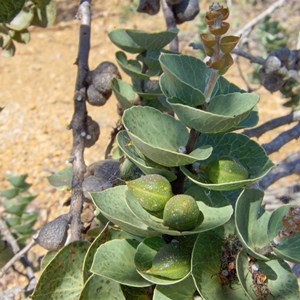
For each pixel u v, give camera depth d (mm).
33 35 1375
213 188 226
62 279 272
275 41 615
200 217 233
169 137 245
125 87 349
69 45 1353
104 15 1436
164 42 327
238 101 229
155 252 243
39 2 382
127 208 243
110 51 1344
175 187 240
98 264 245
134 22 1424
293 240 231
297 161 451
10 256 433
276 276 239
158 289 240
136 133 242
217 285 234
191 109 215
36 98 1201
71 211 305
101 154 1047
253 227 234
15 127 1136
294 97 480
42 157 1082
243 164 250
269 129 411
